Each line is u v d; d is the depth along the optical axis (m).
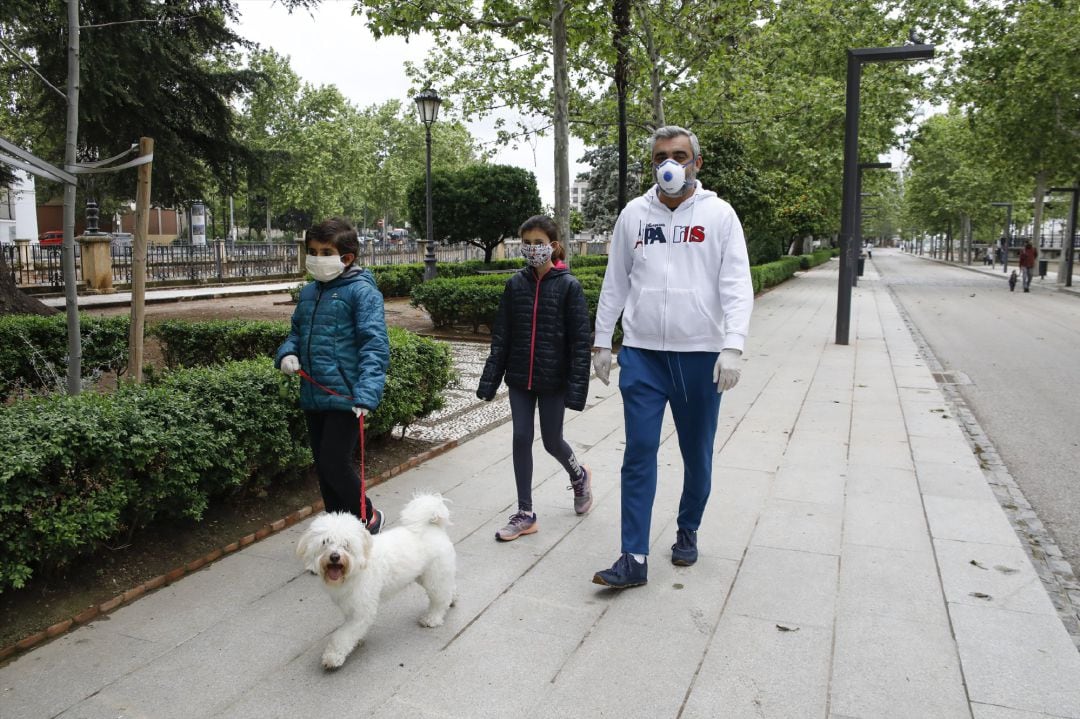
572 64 14.77
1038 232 32.12
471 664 2.91
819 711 2.60
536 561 3.88
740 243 3.40
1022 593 3.50
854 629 3.16
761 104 16.11
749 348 12.05
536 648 3.03
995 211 46.72
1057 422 7.41
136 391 4.08
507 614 3.32
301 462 4.59
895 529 4.31
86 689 2.72
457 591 3.54
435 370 6.11
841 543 4.11
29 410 3.55
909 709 2.61
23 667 2.86
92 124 11.62
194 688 2.74
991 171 33.47
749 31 14.42
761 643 3.05
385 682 2.79
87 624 3.21
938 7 24.64
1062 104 23.20
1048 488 5.37
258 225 68.88
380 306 3.57
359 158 54.44
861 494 4.93
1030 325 16.31
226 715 2.58
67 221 4.71
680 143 3.40
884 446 6.13
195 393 4.11
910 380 9.20
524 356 4.09
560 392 4.19
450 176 26.62
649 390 3.52
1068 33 21.38
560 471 5.47
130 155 12.60
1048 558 4.09
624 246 3.65
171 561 3.76
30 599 3.25
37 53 9.99
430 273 18.39
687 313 3.43
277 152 15.65
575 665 2.90
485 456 5.87
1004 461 6.07
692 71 15.23
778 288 26.69
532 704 2.64
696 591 3.53
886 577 3.67
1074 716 2.55
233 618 3.28
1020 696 2.67
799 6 17.28
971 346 13.03
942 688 2.73
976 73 24.69
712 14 13.41
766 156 22.62
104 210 31.62
